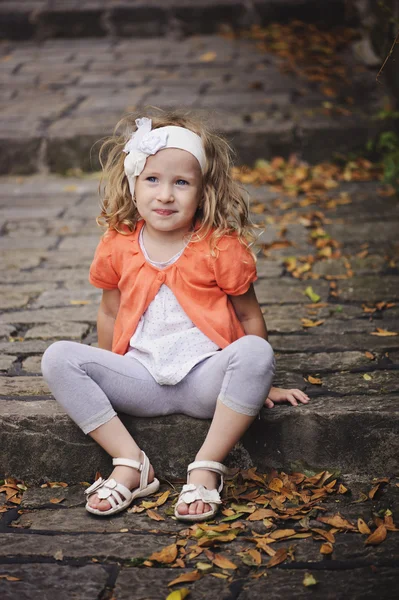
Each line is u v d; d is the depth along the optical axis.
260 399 2.38
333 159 5.63
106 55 7.48
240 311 2.62
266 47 7.46
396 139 5.54
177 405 2.53
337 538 2.22
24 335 3.24
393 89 5.88
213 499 2.32
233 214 2.56
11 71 7.09
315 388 2.73
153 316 2.53
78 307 3.50
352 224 4.48
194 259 2.51
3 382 2.84
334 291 3.60
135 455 2.43
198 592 2.02
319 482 2.49
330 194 5.03
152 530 2.29
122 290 2.59
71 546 2.22
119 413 2.56
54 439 2.57
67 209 4.92
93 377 2.47
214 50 7.47
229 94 6.27
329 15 7.86
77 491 2.53
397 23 5.11
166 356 2.48
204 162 2.49
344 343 3.07
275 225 4.50
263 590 2.02
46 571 2.12
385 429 2.53
